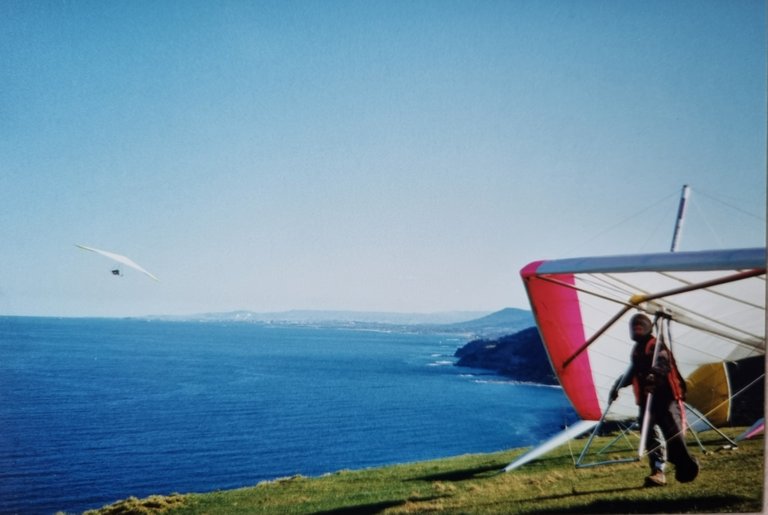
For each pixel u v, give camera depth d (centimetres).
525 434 7744
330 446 7312
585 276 807
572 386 1061
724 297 781
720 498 679
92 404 9719
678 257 632
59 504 4441
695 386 1007
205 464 6222
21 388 11062
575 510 698
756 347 902
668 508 661
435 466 1553
